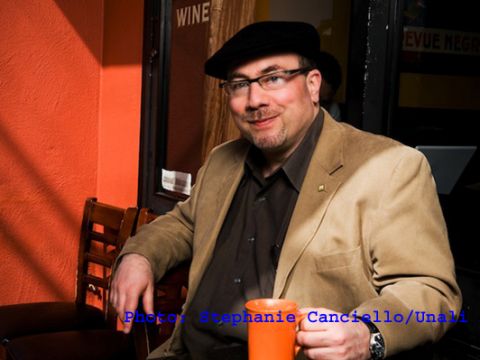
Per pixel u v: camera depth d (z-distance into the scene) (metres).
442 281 1.32
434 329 1.25
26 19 3.02
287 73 1.50
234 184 1.69
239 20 2.53
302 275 1.44
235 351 1.48
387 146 1.45
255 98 1.51
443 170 1.85
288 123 1.52
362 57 1.92
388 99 1.88
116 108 3.16
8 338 2.30
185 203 1.91
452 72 1.86
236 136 2.52
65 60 3.15
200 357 1.50
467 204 1.83
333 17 2.18
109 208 2.63
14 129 3.04
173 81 2.86
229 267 1.59
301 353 1.37
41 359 2.07
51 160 3.16
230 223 1.68
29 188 3.11
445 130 1.89
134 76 3.02
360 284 1.37
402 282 1.32
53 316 2.51
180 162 2.83
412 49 1.88
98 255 2.66
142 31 2.95
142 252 1.69
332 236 1.42
